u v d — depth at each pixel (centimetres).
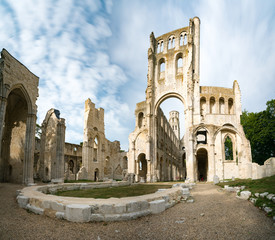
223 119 3975
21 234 704
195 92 4169
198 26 4553
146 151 4247
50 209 915
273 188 1213
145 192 1623
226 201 1228
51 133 3469
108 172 5612
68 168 5031
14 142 2848
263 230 717
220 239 661
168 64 4609
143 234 713
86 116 4944
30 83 2614
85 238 672
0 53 2161
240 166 3669
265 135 4081
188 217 909
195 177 3759
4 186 2081
